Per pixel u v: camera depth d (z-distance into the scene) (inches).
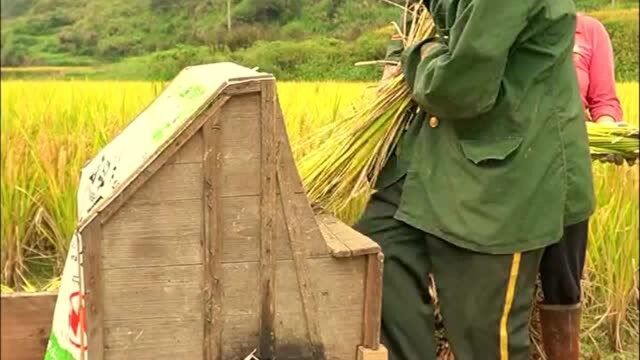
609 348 179.8
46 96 218.2
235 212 90.1
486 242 106.1
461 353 111.8
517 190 105.7
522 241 106.8
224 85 87.3
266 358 93.5
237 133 88.6
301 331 94.5
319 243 93.5
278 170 90.4
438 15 109.7
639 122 191.8
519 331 110.4
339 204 118.9
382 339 116.1
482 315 109.3
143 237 88.4
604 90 146.0
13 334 116.8
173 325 90.6
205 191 88.7
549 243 107.9
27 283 192.1
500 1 97.6
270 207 90.6
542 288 122.7
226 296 91.5
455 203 107.7
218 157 88.4
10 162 213.3
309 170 118.7
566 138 108.2
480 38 97.6
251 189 89.9
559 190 107.8
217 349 92.0
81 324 90.2
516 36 99.6
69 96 215.9
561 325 122.0
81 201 109.3
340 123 121.8
